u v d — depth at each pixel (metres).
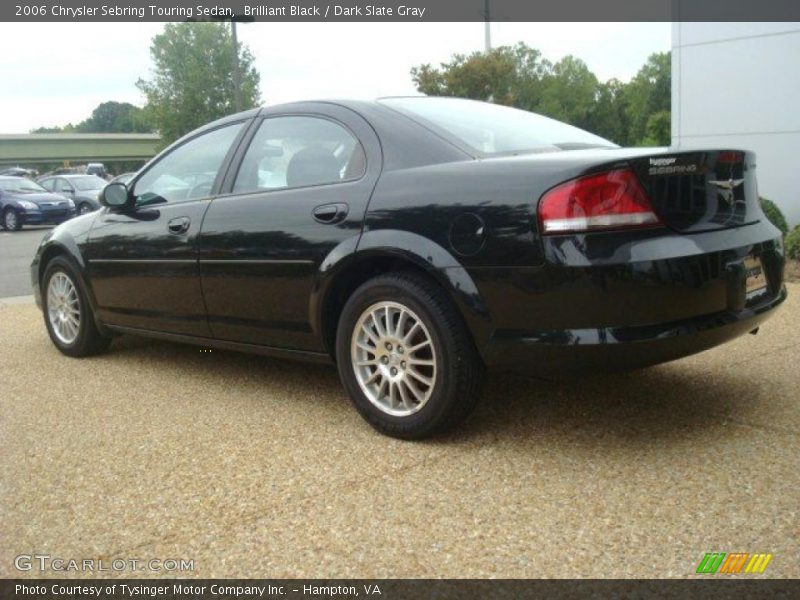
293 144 3.92
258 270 3.83
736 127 9.38
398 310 3.35
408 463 3.14
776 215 7.77
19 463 3.32
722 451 3.11
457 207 3.11
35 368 5.04
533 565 2.34
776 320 5.43
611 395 3.88
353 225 3.44
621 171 2.85
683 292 2.88
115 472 3.18
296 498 2.87
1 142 81.75
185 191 4.41
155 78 56.97
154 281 4.46
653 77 55.75
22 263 12.79
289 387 4.32
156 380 4.59
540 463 3.07
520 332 3.00
